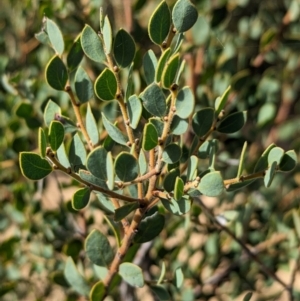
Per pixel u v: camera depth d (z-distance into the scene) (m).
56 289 0.85
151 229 0.55
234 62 0.91
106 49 0.51
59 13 0.80
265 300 0.84
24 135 0.81
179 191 0.47
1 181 0.86
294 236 0.80
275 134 1.00
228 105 0.83
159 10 0.50
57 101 0.75
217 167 0.84
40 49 0.89
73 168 0.51
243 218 0.82
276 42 0.87
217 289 0.87
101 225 0.80
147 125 0.47
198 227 0.83
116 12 0.89
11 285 0.81
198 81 0.81
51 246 0.80
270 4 0.97
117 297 0.83
